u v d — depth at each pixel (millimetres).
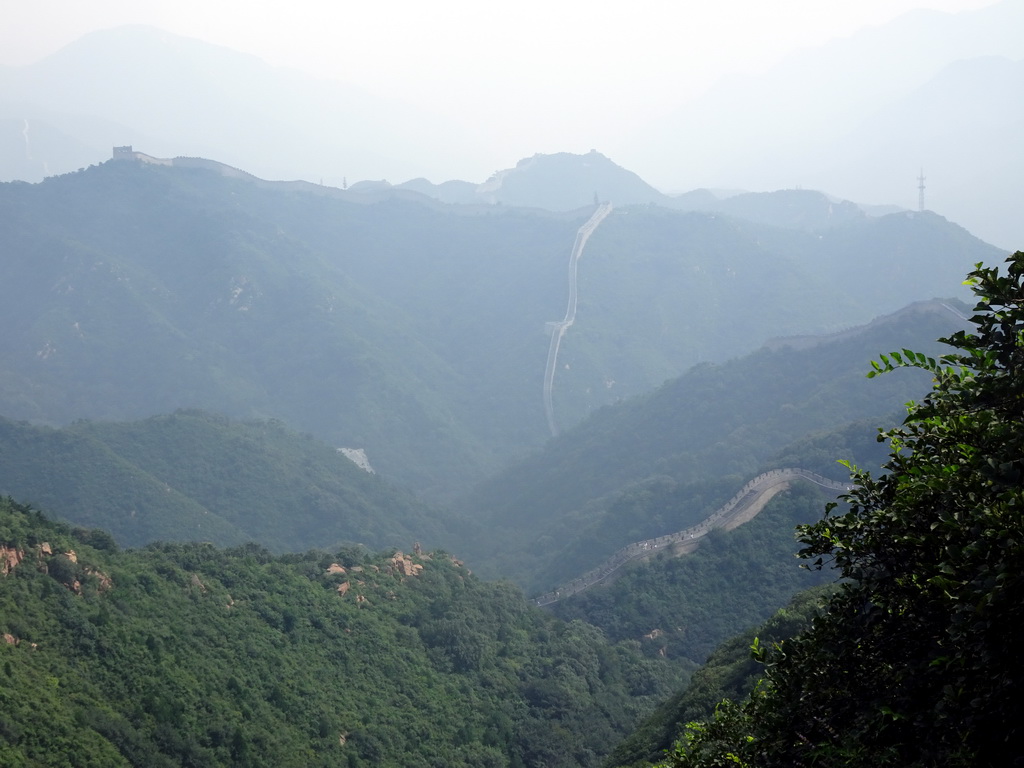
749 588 109438
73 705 49812
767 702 14258
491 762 67062
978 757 11031
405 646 77375
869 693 13312
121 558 68562
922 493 12930
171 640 61406
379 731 64312
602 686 86750
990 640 10930
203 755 52406
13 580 56344
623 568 118562
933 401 14328
